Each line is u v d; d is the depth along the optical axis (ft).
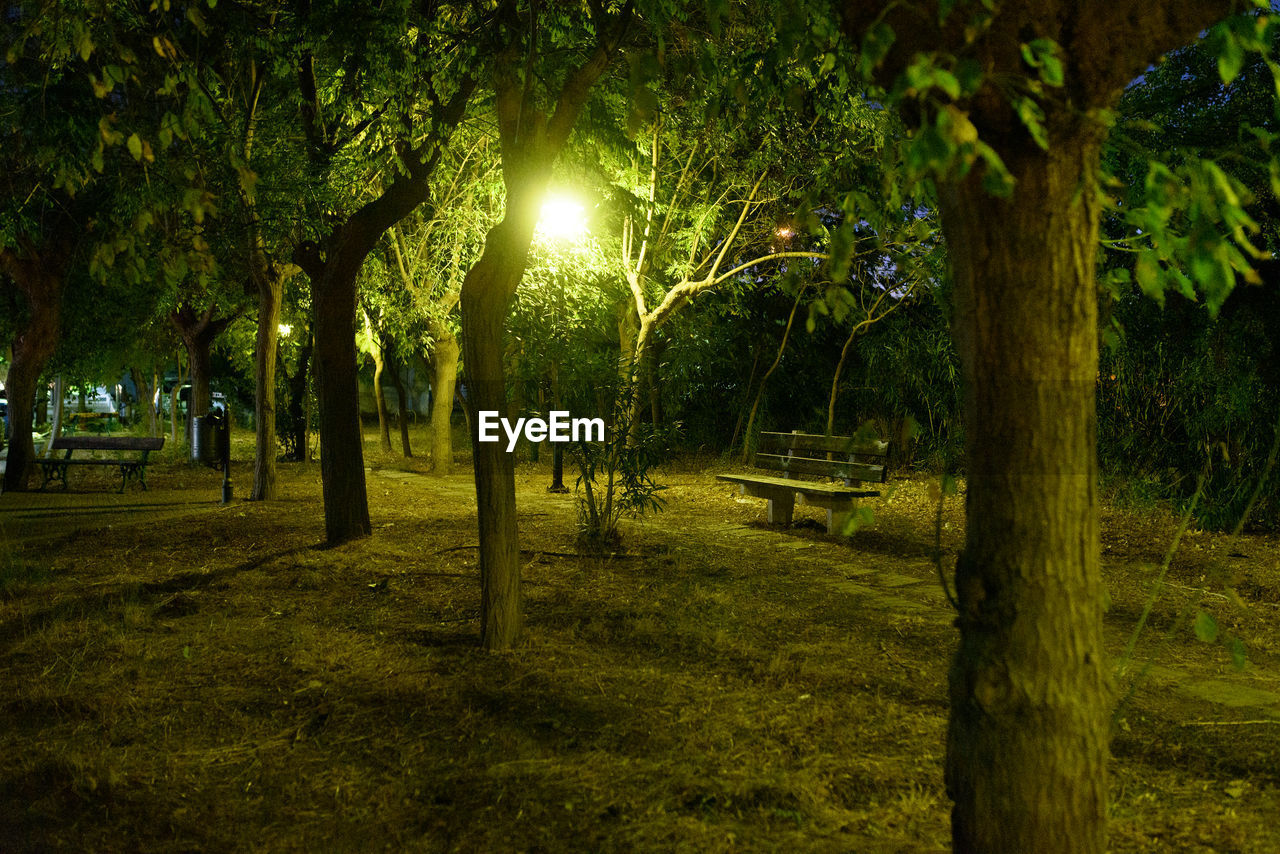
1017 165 7.57
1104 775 8.09
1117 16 7.20
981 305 7.89
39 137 21.26
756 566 26.55
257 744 13.85
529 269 37.86
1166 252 7.22
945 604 22.26
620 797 11.87
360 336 58.08
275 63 28.96
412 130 28.48
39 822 11.40
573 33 26.43
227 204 30.32
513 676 16.56
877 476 31.17
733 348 62.23
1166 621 20.86
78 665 17.29
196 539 31.01
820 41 9.75
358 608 21.54
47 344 47.32
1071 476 7.88
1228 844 10.30
